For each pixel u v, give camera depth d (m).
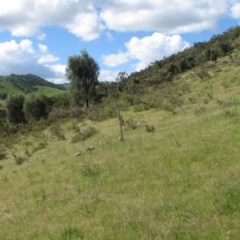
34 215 12.72
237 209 8.84
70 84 64.50
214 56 71.00
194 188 11.12
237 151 13.51
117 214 10.20
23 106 72.44
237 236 7.50
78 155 21.11
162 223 8.76
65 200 13.48
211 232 7.88
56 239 9.47
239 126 16.70
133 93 54.72
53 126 44.44
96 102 63.41
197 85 43.22
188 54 100.62
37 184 17.52
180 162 14.12
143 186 12.68
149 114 33.94
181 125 21.97
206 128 18.20
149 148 17.52
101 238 8.81
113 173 15.17
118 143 21.05
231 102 25.42
